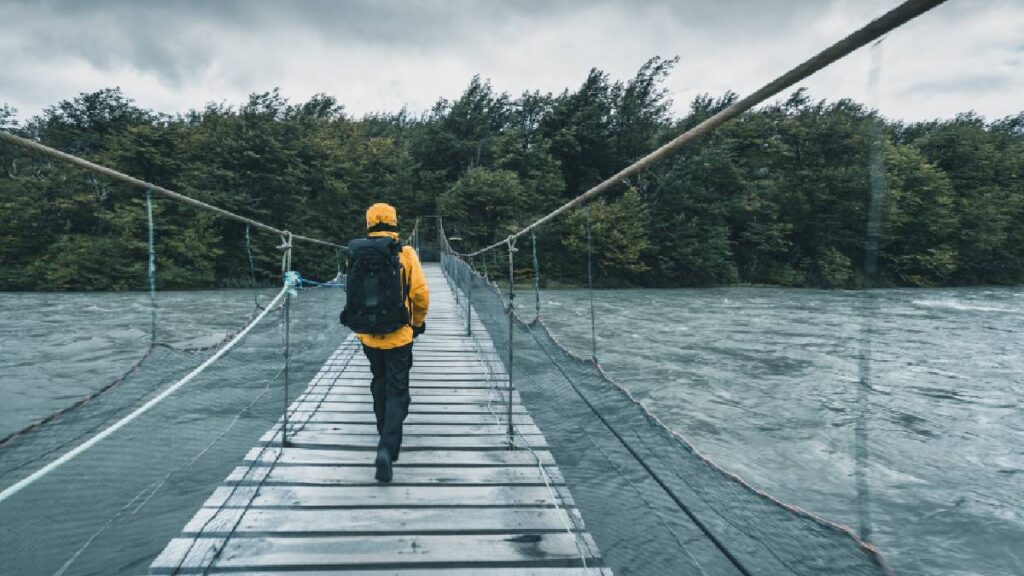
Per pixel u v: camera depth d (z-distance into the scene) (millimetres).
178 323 13812
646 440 4336
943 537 3850
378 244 2523
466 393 4617
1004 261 41219
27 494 3367
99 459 3930
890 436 5914
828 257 34688
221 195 27250
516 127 41188
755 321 16062
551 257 33312
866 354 1147
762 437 5812
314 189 33375
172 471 3828
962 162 45094
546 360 7062
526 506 2434
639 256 33156
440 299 12586
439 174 36406
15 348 10141
